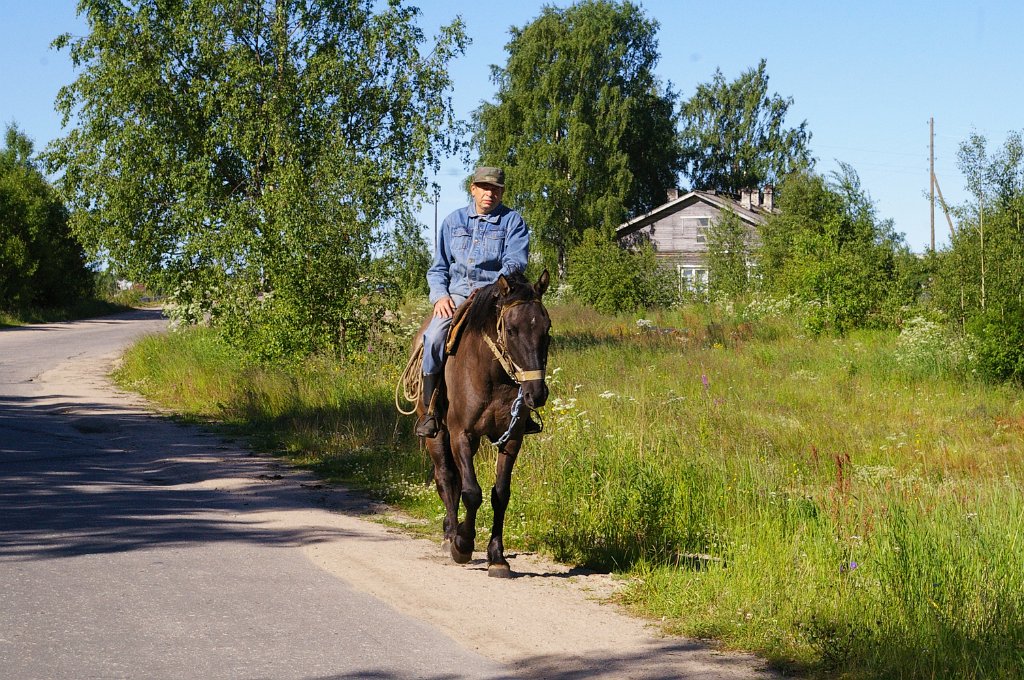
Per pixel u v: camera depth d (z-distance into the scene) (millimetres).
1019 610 5359
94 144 24875
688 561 7039
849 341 25000
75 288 55562
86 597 5562
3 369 22062
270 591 5922
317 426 13211
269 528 7906
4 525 7488
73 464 10758
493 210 7281
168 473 10453
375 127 26516
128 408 15914
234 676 4395
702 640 5379
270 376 16906
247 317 18938
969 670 4711
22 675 4277
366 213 19688
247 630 5105
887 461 11742
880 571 6008
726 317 34531
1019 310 18750
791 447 12602
